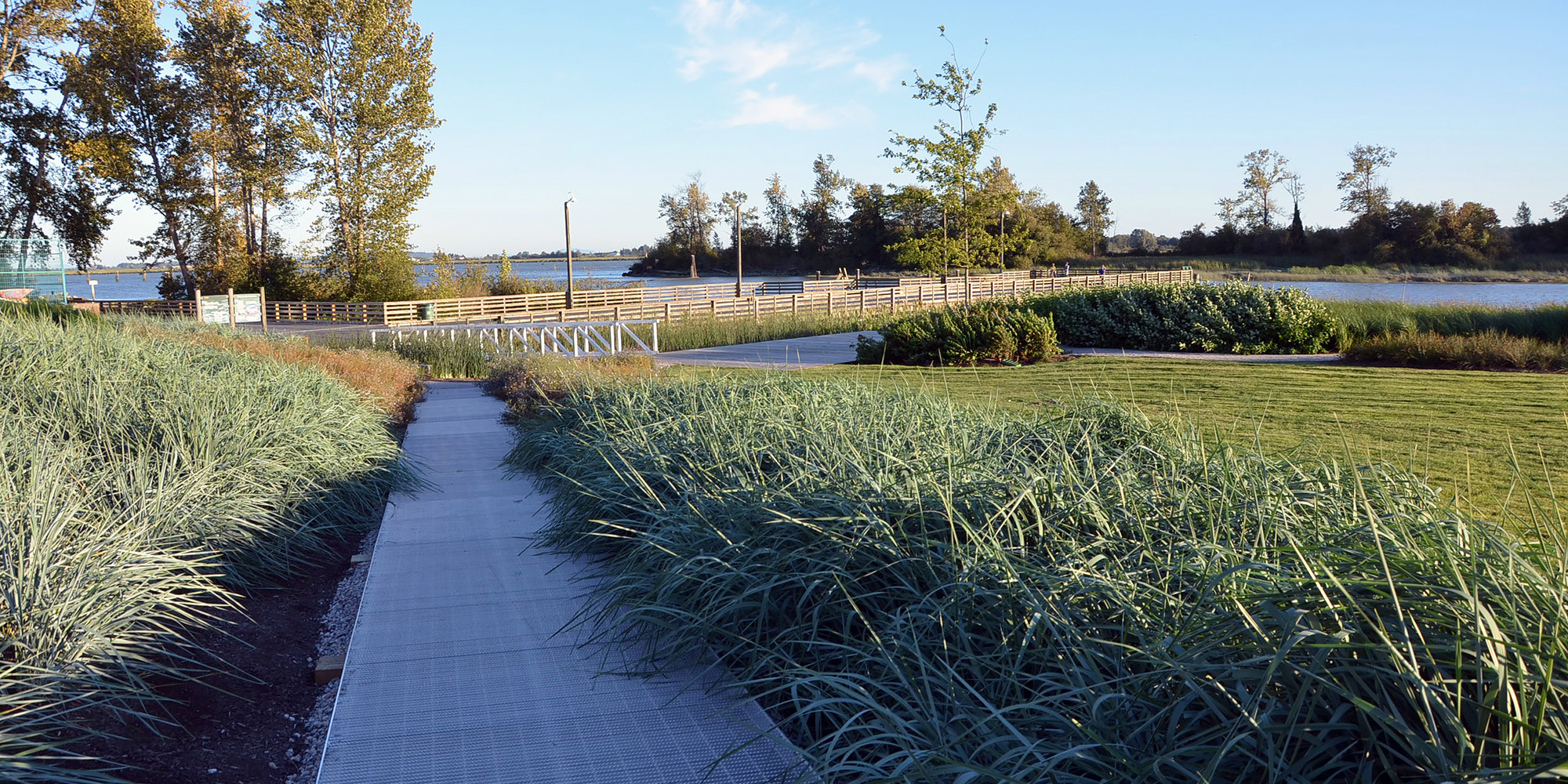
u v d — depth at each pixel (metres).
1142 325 19.34
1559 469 6.77
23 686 2.88
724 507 4.18
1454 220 79.00
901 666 2.84
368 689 3.44
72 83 41.94
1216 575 2.55
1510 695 1.82
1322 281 64.94
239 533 4.76
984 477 3.96
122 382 6.59
